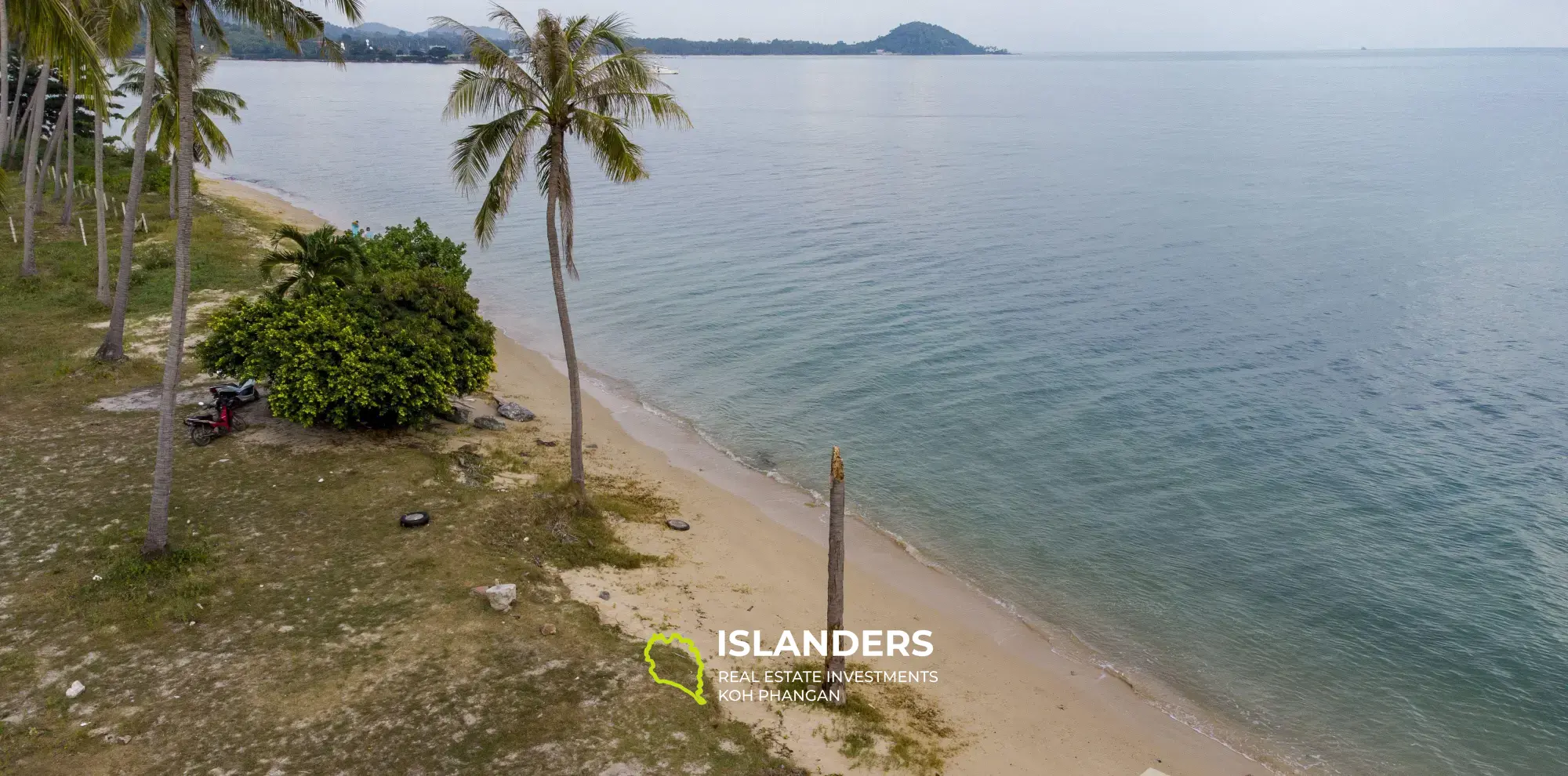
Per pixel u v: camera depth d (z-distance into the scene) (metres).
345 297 30.75
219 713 17.70
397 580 22.45
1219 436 37.25
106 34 28.69
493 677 19.27
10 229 56.78
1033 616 25.78
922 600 26.12
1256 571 28.02
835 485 19.16
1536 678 23.30
